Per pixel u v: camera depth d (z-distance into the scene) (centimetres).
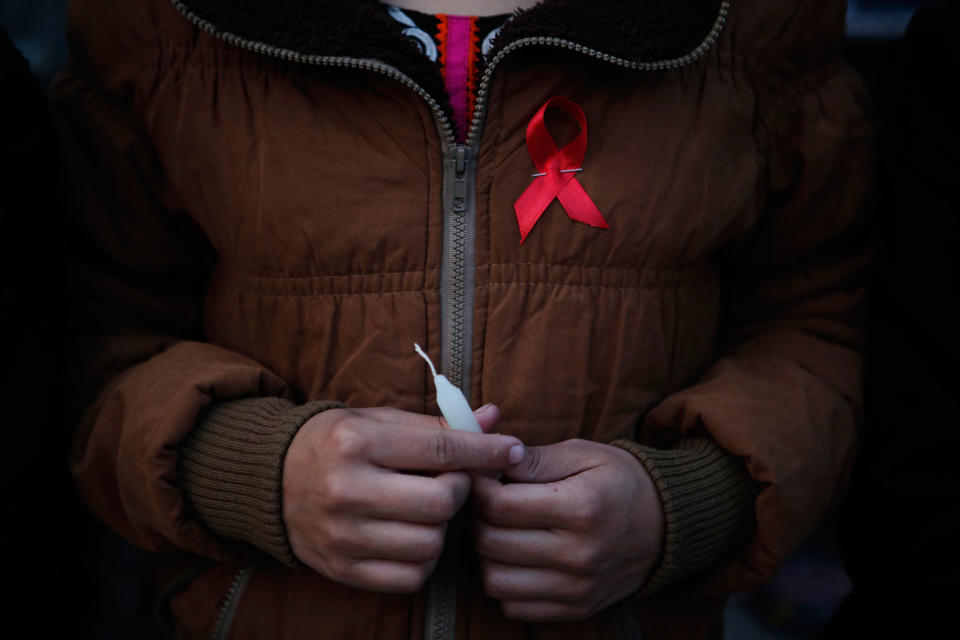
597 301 93
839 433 101
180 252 108
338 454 77
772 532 92
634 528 84
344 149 91
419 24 96
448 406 82
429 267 92
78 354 104
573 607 85
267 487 82
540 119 89
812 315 114
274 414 89
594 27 88
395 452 78
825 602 213
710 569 99
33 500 92
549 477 84
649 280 96
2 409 88
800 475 93
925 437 94
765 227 113
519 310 92
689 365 106
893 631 100
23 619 94
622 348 94
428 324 92
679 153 94
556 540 82
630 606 98
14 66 94
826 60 108
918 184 97
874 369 104
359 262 92
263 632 94
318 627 92
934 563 92
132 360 104
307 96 92
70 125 102
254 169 92
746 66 101
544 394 92
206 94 94
